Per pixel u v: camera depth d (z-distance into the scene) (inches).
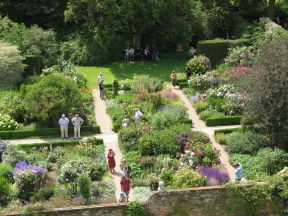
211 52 1551.4
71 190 869.2
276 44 1243.8
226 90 1280.8
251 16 1879.9
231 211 796.6
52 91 1132.5
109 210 762.2
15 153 960.3
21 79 1396.4
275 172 922.7
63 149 1030.4
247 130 1098.1
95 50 1608.0
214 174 903.7
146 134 1054.4
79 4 1603.1
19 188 843.4
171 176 901.2
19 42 1514.5
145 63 1632.6
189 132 1063.6
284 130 1018.7
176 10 1699.1
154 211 776.3
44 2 1793.8
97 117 1218.0
